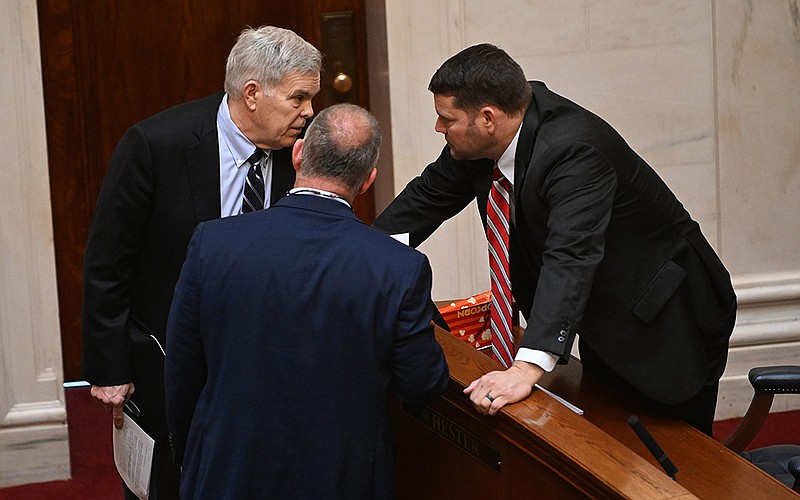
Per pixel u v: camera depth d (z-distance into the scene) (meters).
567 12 8.34
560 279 4.64
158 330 5.59
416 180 5.92
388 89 8.27
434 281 8.58
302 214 4.43
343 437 4.33
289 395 4.33
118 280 5.47
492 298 5.38
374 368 4.34
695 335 5.34
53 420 8.05
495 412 4.42
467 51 4.91
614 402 5.48
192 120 5.43
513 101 4.84
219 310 4.40
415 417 5.14
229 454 4.38
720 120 8.61
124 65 8.93
